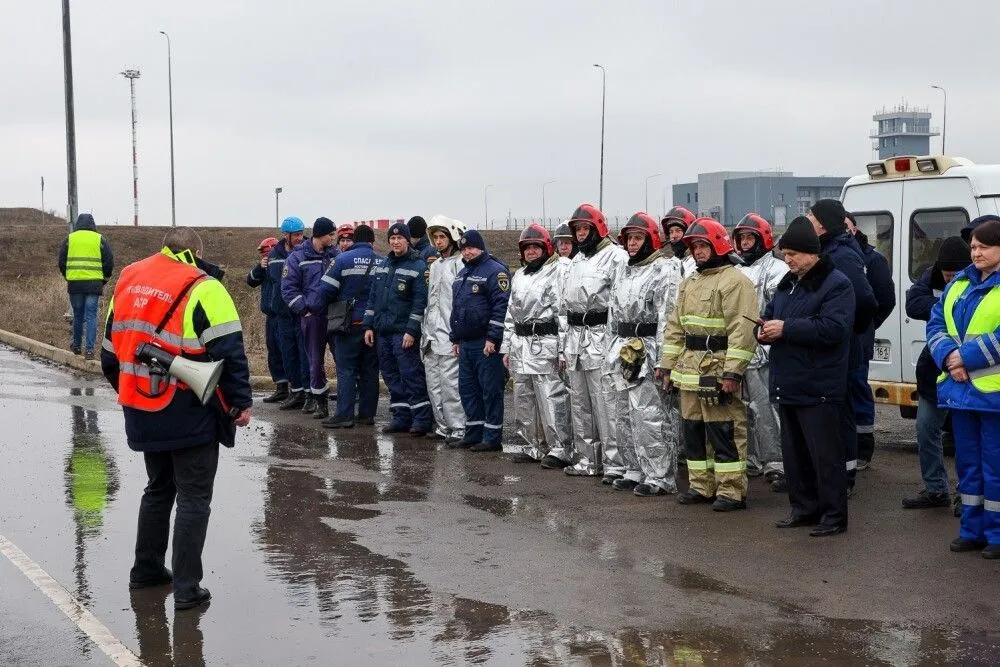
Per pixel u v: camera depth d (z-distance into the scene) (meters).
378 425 12.49
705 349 8.31
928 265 11.14
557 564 6.96
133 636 5.72
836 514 7.62
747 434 9.14
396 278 11.70
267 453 10.75
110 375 6.62
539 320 10.04
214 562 7.05
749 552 7.21
